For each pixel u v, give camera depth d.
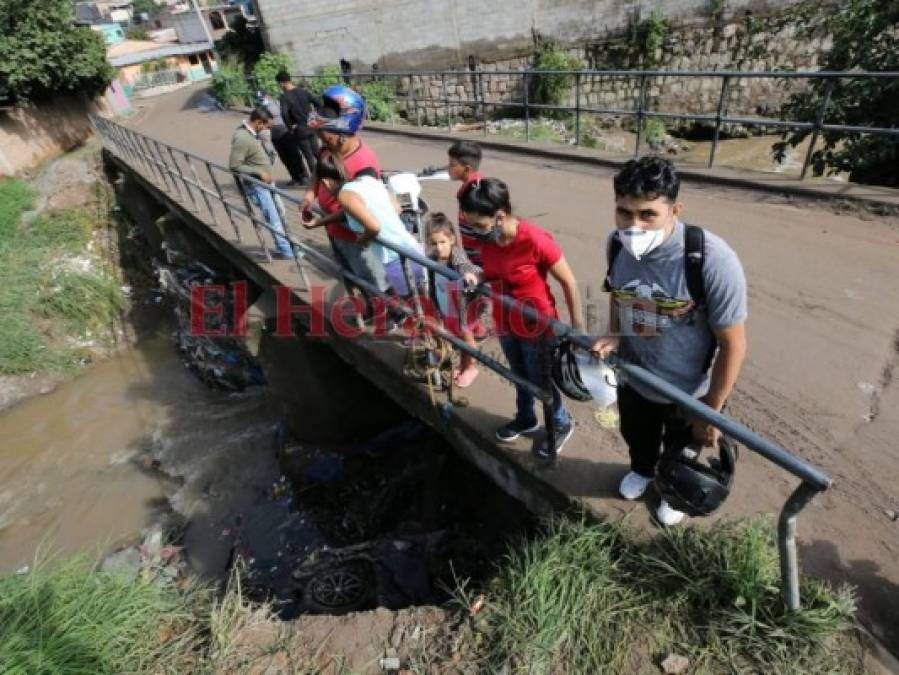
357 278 3.70
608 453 2.79
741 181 5.95
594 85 16.95
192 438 8.08
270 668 2.28
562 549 2.34
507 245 2.25
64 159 15.95
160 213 12.41
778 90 16.08
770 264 4.48
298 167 8.27
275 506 6.29
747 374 3.36
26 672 2.11
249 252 5.86
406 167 8.85
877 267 4.24
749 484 2.55
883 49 6.29
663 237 1.54
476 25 17.06
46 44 16.64
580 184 6.97
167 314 11.74
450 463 5.48
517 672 2.03
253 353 6.02
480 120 18.02
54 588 2.51
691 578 2.10
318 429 6.30
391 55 17.52
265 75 16.38
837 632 1.89
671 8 16.02
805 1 15.15
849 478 2.60
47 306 10.98
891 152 6.05
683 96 16.84
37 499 7.71
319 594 4.68
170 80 36.19
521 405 2.75
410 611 2.44
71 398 9.71
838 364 3.34
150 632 2.48
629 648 2.01
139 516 7.02
